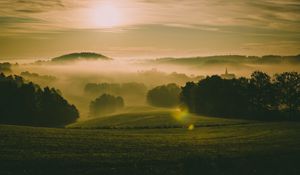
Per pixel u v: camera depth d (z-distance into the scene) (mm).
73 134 74062
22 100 126562
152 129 93938
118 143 64562
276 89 132000
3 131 72625
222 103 133500
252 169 48625
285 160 52094
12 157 50719
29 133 71688
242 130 86938
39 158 50500
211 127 95688
